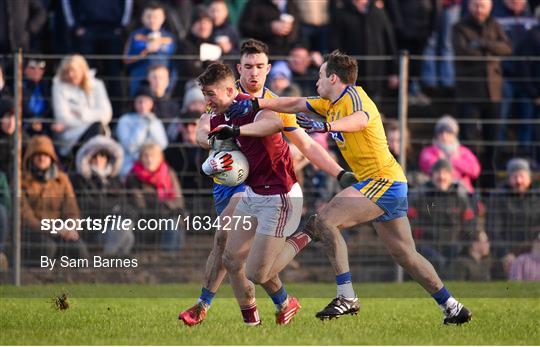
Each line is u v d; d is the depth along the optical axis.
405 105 41.12
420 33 48.81
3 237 40.03
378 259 41.69
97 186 41.47
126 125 42.22
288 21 46.69
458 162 43.25
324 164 28.05
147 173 41.31
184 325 27.39
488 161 44.66
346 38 47.22
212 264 27.69
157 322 28.19
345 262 27.28
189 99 42.81
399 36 48.91
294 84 45.38
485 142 43.47
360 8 47.16
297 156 40.94
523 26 48.72
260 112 26.27
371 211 27.14
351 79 27.09
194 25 45.44
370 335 25.00
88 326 27.11
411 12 48.81
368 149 27.14
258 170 26.42
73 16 47.25
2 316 29.50
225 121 26.58
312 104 27.08
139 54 45.25
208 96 26.19
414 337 24.77
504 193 42.75
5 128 41.81
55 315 29.91
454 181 42.91
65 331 25.75
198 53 45.16
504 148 45.12
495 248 41.50
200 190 41.31
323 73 27.16
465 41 46.50
